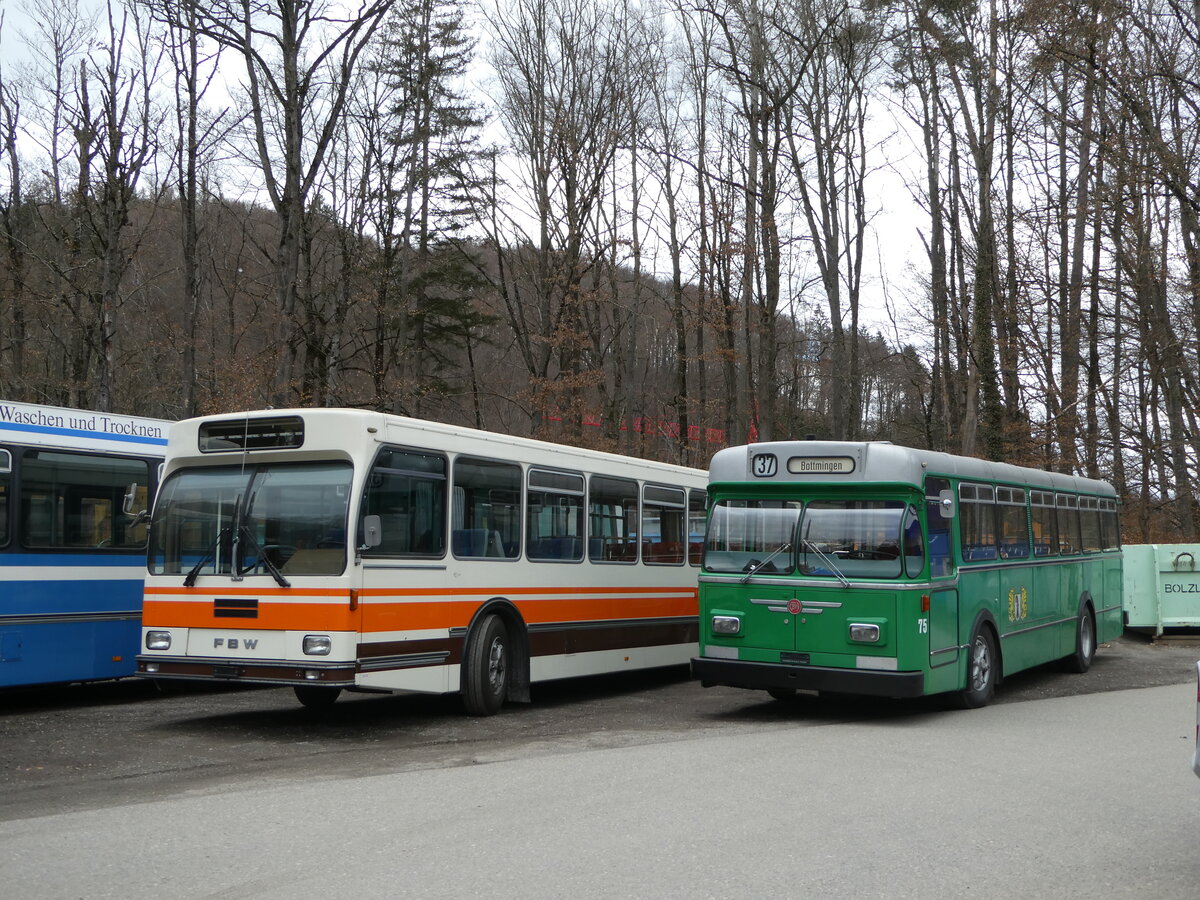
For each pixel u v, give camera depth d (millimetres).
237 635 11375
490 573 13078
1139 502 31688
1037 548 16406
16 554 12680
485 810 7812
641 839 6969
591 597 14953
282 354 24656
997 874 6207
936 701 14031
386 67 32031
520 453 13781
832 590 12461
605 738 11461
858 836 7055
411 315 37938
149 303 32844
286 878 6125
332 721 12648
